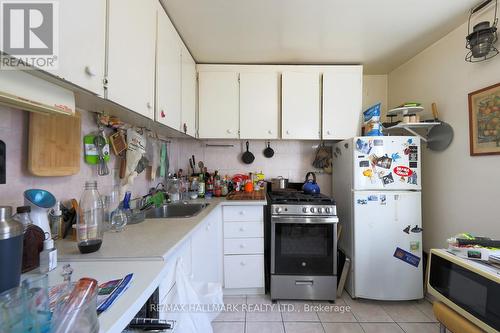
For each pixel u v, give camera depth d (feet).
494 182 5.08
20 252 1.87
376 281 6.48
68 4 2.31
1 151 2.62
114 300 1.87
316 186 7.70
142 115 3.92
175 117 5.51
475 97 5.43
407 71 7.80
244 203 6.68
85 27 2.54
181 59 5.96
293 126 7.64
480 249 3.50
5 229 1.75
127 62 3.38
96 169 4.29
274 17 5.44
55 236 3.31
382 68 8.40
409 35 6.27
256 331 5.42
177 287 3.28
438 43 6.52
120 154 4.87
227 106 7.68
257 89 7.70
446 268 3.65
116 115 4.40
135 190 5.79
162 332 2.60
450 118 6.16
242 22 5.62
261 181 8.62
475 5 5.09
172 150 8.07
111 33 3.00
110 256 2.77
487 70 5.21
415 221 6.42
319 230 6.64
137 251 2.93
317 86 7.68
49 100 2.37
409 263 6.42
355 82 7.69
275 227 6.58
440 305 3.72
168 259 2.98
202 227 5.20
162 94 4.68
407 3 5.01
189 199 7.27
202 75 7.64
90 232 3.16
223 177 8.63
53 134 3.30
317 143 8.78
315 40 6.48
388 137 6.48
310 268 6.56
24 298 1.44
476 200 5.47
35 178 3.15
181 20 5.50
